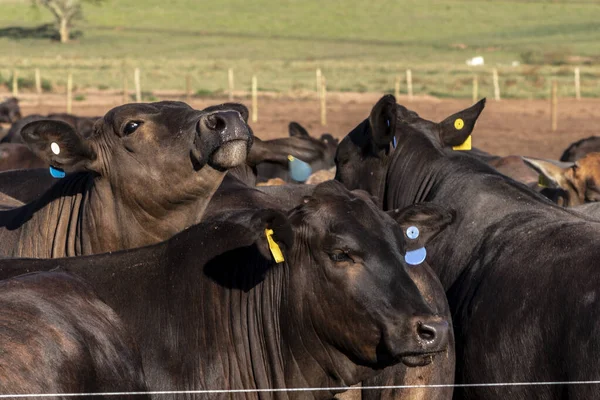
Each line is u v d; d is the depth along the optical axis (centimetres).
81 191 1226
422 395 1047
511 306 1074
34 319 749
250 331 928
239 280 941
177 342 916
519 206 1205
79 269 944
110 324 838
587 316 973
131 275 942
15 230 1284
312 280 880
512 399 1063
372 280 854
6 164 2744
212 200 1314
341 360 902
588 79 11638
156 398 892
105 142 1136
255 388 927
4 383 672
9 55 16100
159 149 1106
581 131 6116
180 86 10531
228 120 1028
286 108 7738
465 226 1225
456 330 1152
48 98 8581
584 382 961
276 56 17212
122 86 10362
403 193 1366
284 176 2928
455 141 1419
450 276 1209
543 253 1084
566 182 1825
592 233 1072
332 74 12594
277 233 845
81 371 748
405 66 14088
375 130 1332
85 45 18525
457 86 10494
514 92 9775
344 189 909
